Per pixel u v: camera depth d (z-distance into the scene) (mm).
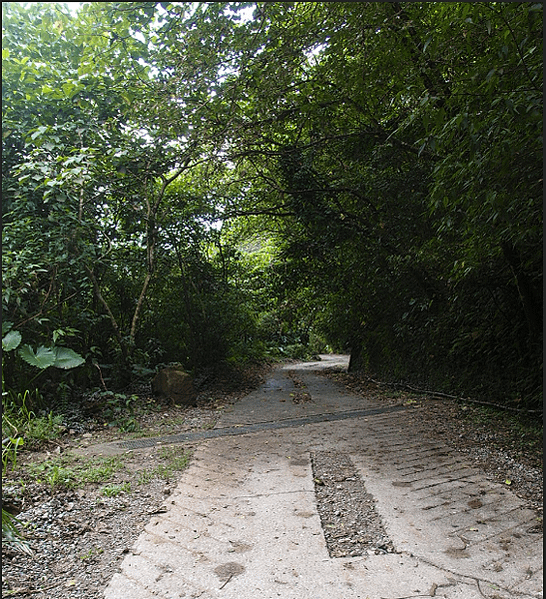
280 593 2004
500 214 3088
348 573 2156
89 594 2006
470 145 2830
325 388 8797
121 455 4133
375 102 6340
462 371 6648
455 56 3770
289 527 2650
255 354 12195
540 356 5133
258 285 10414
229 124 6105
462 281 5684
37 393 5438
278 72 5359
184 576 2143
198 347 8648
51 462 3760
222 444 4543
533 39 2896
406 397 7215
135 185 7309
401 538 2504
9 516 2494
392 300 8195
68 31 5184
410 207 6879
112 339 7230
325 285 9594
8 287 5230
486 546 2400
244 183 9188
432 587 2037
